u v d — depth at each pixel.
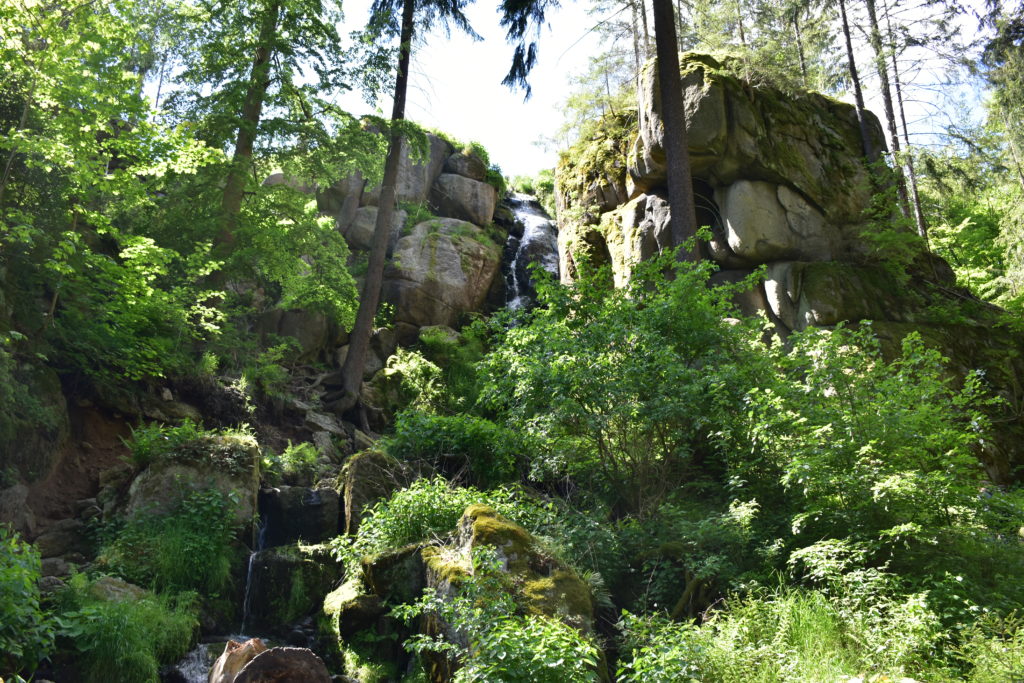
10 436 9.99
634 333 11.08
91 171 11.05
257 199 16.64
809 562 7.82
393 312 21.30
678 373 10.41
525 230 28.77
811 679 5.96
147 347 12.66
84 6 10.70
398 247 22.73
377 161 19.09
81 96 10.62
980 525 8.41
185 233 15.65
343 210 24.33
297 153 17.52
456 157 28.31
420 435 12.60
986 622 6.47
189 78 16.59
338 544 9.85
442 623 7.36
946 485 8.14
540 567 7.65
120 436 12.12
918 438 8.84
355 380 17.53
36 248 11.13
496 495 10.05
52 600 7.81
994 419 15.93
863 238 17.97
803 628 6.88
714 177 18.66
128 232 15.43
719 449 10.61
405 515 9.34
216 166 15.86
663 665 6.04
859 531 8.33
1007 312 18.80
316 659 6.36
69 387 11.98
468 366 19.20
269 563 10.04
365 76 17.52
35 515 10.12
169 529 9.79
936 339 16.47
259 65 16.56
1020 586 7.32
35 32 10.43
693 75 18.41
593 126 22.80
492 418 17.20
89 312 12.23
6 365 10.02
